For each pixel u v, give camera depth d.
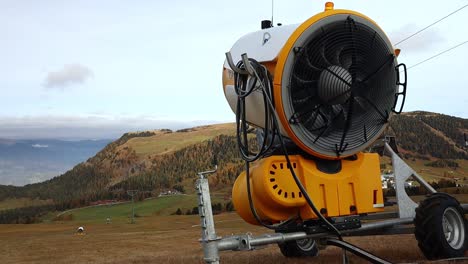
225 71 3.97
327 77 3.28
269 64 3.33
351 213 3.36
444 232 3.32
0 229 32.69
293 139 3.25
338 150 3.34
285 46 3.21
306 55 3.23
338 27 3.33
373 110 3.52
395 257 3.73
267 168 3.22
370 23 3.43
